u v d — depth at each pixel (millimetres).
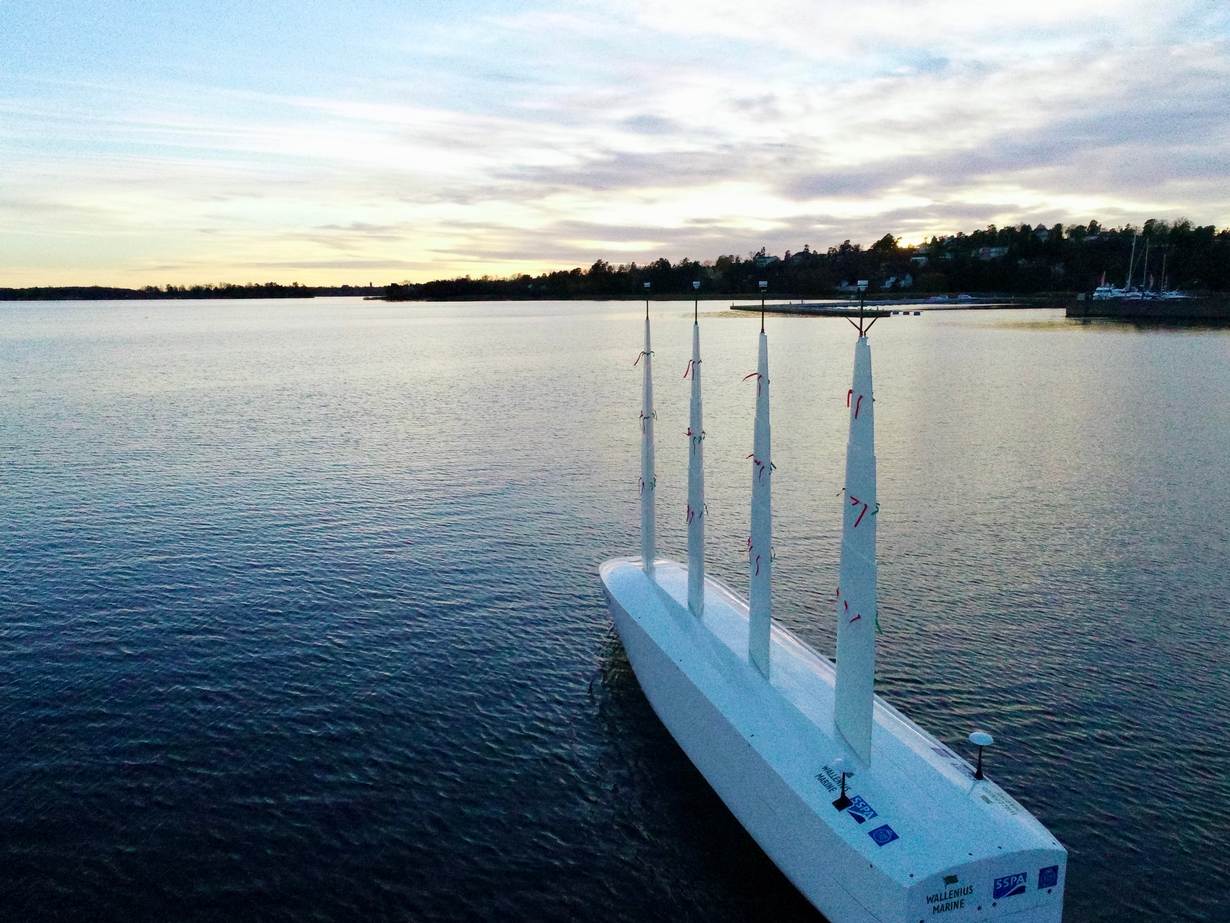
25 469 60812
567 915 20375
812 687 24016
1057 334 179000
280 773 25578
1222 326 187125
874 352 150875
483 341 195625
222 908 20375
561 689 30750
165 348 175875
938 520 49469
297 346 182750
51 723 27922
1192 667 31906
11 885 20875
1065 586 39531
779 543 46156
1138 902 20672
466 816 23859
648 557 32562
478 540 46000
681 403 95188
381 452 68000
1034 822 18422
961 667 31953
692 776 25641
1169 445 68438
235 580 39844
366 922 20094
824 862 18859
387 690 30453
